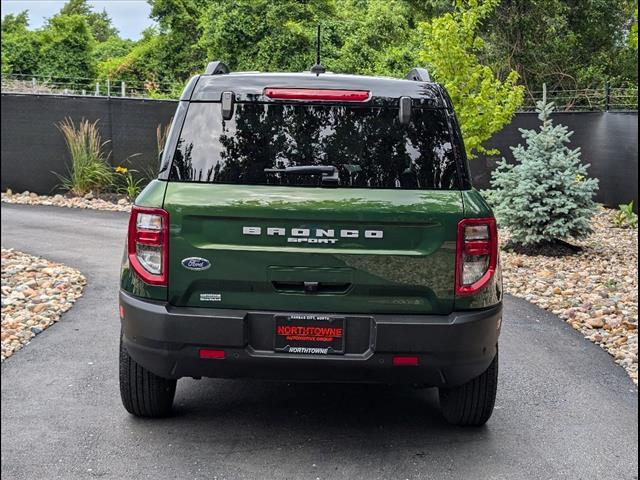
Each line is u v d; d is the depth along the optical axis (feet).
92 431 14.10
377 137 12.94
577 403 16.16
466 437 14.17
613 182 50.01
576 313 24.35
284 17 80.12
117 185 57.06
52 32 112.06
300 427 14.55
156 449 13.32
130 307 12.64
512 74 42.39
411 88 13.21
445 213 12.50
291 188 12.57
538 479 12.35
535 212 35.76
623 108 61.46
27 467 12.50
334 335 12.48
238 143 12.82
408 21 92.48
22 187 56.90
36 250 35.22
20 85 76.95
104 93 90.58
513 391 16.90
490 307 12.87
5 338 20.56
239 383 17.39
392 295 12.54
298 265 12.40
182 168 12.76
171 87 91.15
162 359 12.62
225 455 13.10
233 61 80.53
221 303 12.53
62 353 19.16
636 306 25.58
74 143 55.98
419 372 12.60
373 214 12.38
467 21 42.93
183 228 12.42
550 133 36.45
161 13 100.53
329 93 13.00
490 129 42.50
